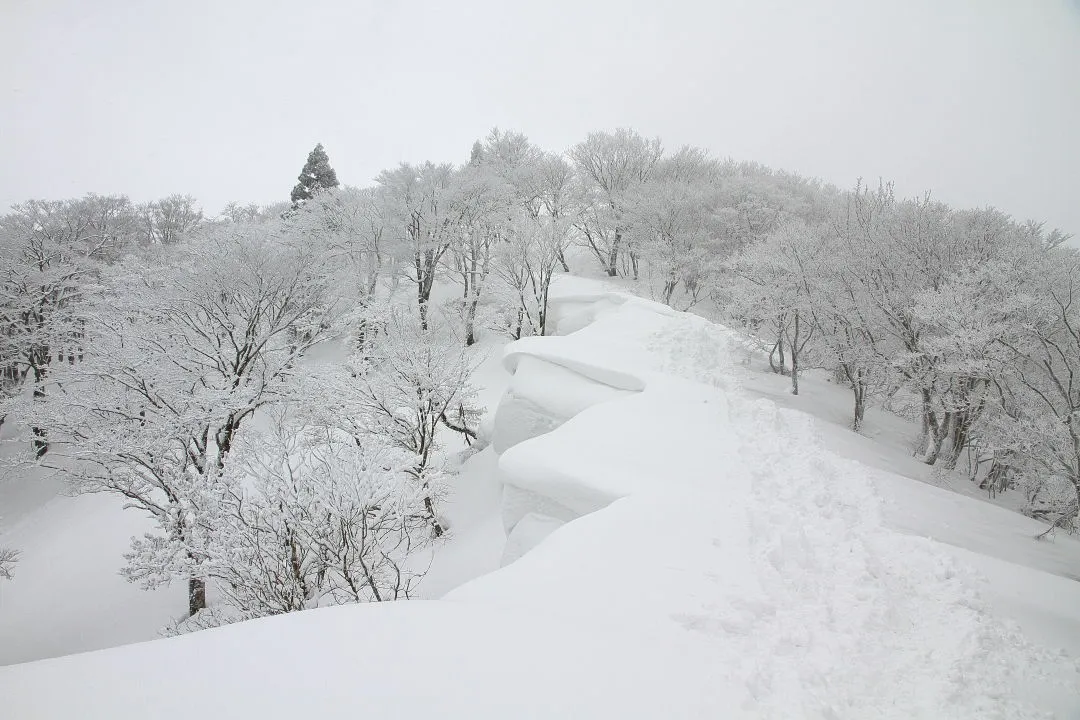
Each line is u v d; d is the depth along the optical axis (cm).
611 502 779
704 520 661
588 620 441
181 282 1784
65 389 1719
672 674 361
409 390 1589
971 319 1219
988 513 1000
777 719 328
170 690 296
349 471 864
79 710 275
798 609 473
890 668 404
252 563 817
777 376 1933
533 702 310
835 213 2036
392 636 373
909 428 1823
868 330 1562
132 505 1354
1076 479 1050
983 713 363
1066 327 1173
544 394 1427
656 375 1340
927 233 1550
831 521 668
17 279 2500
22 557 1664
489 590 507
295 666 328
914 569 562
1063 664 428
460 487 1633
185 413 1501
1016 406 1278
